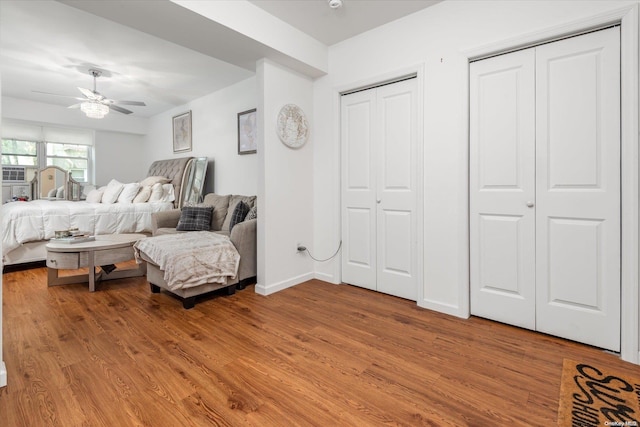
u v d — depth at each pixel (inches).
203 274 104.2
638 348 69.5
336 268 128.0
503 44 84.7
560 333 80.8
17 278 134.0
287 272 123.8
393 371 66.9
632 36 68.5
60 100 212.7
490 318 91.9
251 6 96.4
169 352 74.2
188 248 105.6
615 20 70.6
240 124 173.2
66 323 89.7
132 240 129.2
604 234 74.3
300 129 126.0
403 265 110.7
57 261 115.3
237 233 119.1
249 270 122.6
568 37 77.4
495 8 86.5
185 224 150.6
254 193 169.0
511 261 87.5
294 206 125.9
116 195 189.2
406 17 103.8
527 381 63.1
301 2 96.2
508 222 87.6
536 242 83.4
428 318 94.3
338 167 126.3
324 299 110.6
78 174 248.5
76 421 52.1
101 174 250.7
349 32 115.1
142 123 259.1
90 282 117.0
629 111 69.4
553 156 80.2
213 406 56.0
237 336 82.5
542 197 82.0
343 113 125.5
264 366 68.6
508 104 86.4
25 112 211.3
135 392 59.5
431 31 98.2
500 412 54.4
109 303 105.8
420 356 72.7
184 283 99.4
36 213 148.3
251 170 170.7
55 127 235.5
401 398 58.3
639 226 69.1
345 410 55.2
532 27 81.0
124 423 51.8
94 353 73.4
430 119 99.1
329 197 128.8
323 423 52.2
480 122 91.0
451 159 95.1
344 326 88.8
